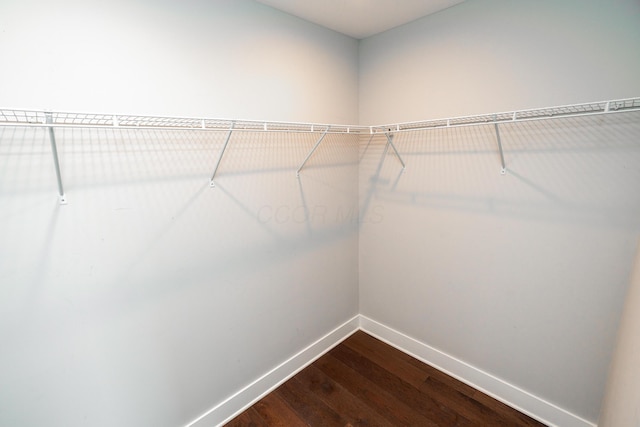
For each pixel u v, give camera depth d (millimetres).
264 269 1870
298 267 2074
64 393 1231
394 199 2221
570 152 1442
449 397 1903
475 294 1890
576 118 1408
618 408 1073
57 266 1159
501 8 1562
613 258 1385
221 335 1708
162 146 1378
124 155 1276
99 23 1159
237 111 1619
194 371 1620
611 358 1442
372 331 2574
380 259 2398
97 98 1183
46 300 1150
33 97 1052
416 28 1913
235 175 1657
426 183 2020
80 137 1160
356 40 2240
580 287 1494
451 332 2053
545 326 1636
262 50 1691
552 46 1438
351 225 2439
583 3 1333
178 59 1381
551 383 1660
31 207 1085
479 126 1729
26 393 1148
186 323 1557
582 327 1515
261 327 1906
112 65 1204
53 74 1082
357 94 2314
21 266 1088
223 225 1640
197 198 1521
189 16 1395
